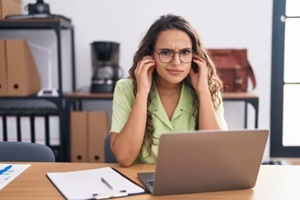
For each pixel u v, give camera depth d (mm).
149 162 1320
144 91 1271
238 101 2383
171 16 1313
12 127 2287
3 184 996
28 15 2197
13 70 2209
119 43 2469
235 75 2408
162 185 888
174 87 1378
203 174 898
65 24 2316
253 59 2576
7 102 2586
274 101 2680
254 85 2475
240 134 867
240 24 2547
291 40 2646
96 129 2307
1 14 2227
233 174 921
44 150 1385
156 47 1266
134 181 1014
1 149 1387
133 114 1238
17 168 1160
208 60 1356
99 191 914
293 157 2719
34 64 2434
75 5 2557
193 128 1365
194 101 1365
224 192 937
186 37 1253
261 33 2551
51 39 2584
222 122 1363
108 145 1472
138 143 1206
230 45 2562
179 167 869
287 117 2721
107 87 2348
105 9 2557
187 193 919
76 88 2604
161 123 1332
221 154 879
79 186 955
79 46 2590
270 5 2529
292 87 2691
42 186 978
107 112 2416
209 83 1357
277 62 2643
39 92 2367
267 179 1050
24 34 2578
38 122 2291
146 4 2545
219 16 2545
